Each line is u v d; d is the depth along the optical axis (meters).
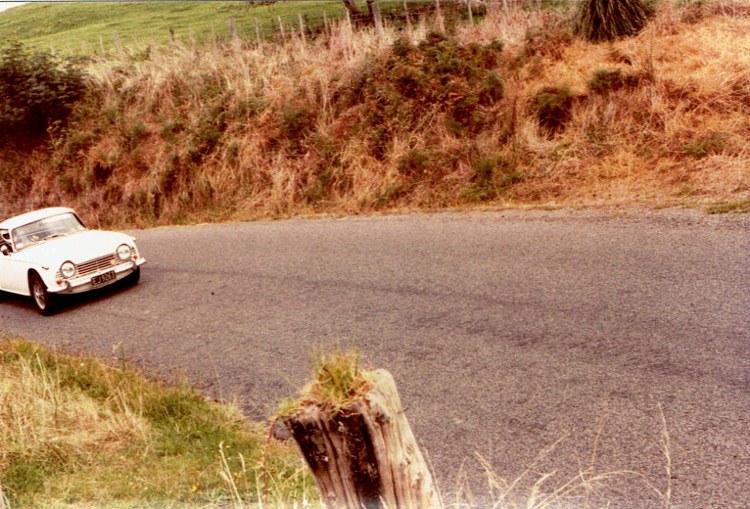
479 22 15.70
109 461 4.61
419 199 11.48
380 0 25.28
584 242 7.62
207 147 15.58
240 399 5.52
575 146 10.60
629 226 7.86
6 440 4.91
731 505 3.21
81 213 17.34
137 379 6.13
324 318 7.03
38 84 19.16
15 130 19.36
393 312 6.78
